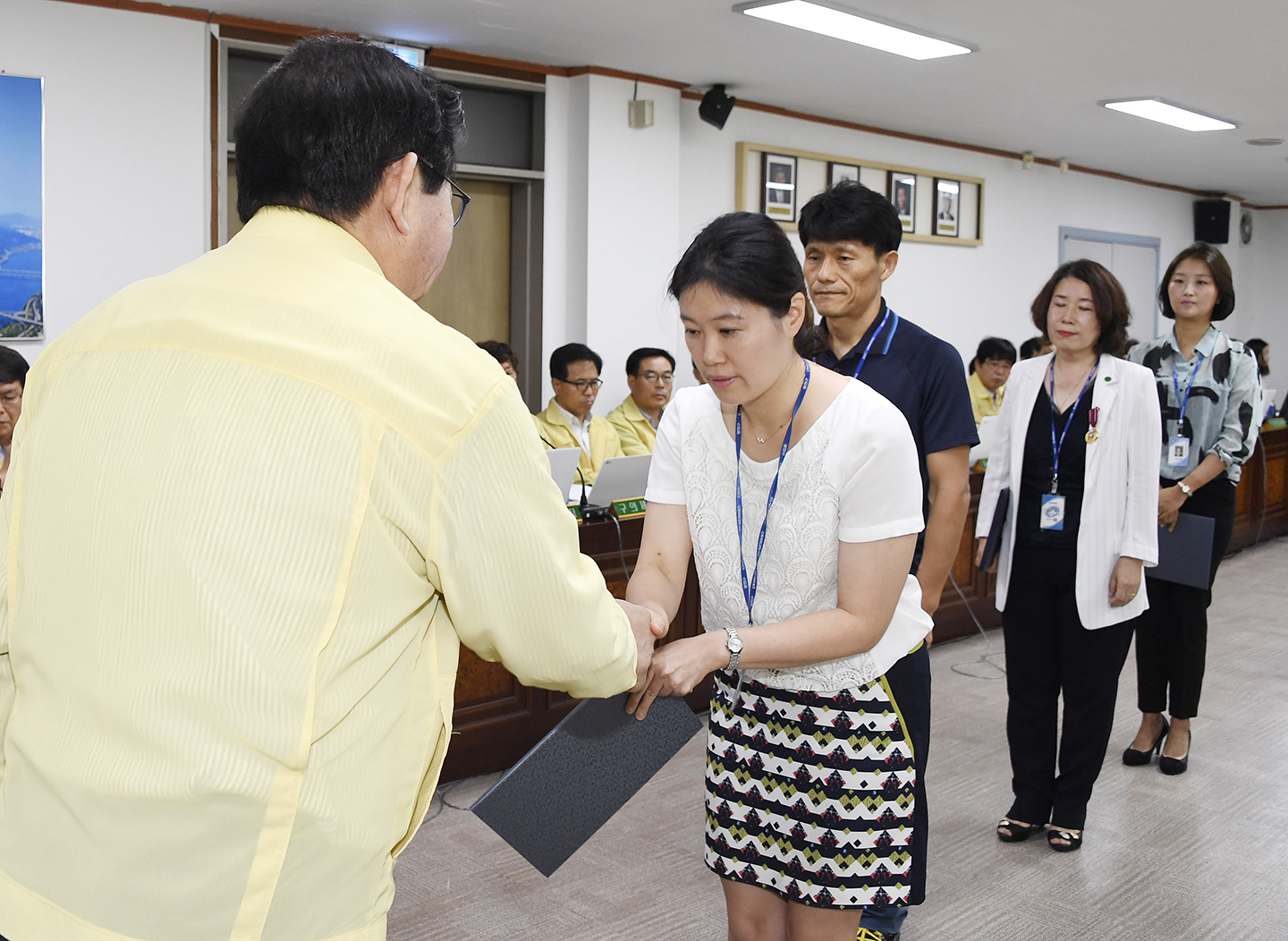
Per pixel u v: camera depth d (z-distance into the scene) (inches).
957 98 244.2
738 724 63.7
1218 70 214.4
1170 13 175.5
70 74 161.3
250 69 186.7
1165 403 137.8
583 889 103.8
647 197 225.1
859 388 58.6
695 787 129.6
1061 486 109.8
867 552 57.3
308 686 35.4
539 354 223.3
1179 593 134.0
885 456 56.7
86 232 165.0
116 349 38.2
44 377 40.5
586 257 217.9
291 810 35.4
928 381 83.4
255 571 34.9
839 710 60.7
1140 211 385.1
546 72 213.0
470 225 221.3
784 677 61.3
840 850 61.1
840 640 57.2
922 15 176.9
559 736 51.8
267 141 39.0
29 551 38.2
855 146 275.9
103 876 34.9
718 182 248.2
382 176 39.7
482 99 214.2
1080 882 106.3
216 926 35.0
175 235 172.7
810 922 63.0
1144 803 126.1
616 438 197.9
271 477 35.4
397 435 36.5
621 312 223.9
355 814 37.3
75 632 36.4
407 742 39.7
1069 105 249.9
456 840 114.0
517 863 108.8
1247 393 133.9
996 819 121.0
